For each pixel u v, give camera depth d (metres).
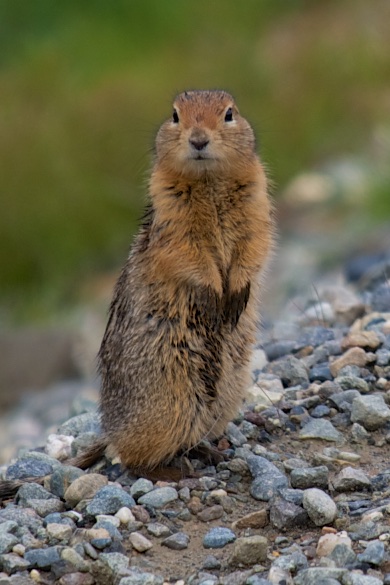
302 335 17.23
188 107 13.77
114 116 43.19
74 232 41.19
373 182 38.03
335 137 46.12
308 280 29.50
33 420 24.55
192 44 51.53
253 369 15.80
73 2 55.97
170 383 12.66
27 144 42.66
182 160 13.27
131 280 13.22
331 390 14.26
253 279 13.44
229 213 13.44
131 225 41.66
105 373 13.30
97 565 10.80
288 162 43.91
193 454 13.25
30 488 12.60
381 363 14.86
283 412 14.09
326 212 39.19
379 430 13.40
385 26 54.16
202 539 11.45
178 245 13.05
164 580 10.69
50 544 11.38
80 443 14.42
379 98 48.38
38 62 48.56
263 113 46.00
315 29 55.44
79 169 42.16
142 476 12.91
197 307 12.85
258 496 12.20
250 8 57.28
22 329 33.91
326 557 10.73
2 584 10.62
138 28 53.75
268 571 10.63
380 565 10.52
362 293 20.86
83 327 32.38
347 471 12.12
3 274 40.62
